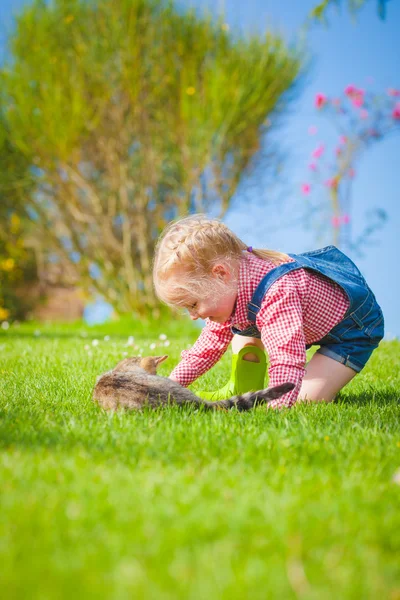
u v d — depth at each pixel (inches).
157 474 65.7
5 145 459.5
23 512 54.2
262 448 78.4
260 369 131.0
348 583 43.8
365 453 77.2
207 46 422.9
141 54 420.5
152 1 418.6
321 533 51.6
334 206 411.5
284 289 109.7
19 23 431.8
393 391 138.7
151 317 444.5
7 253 546.0
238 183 442.3
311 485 64.0
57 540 49.4
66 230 483.2
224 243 112.0
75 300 589.9
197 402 103.4
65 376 153.1
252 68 419.8
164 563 46.1
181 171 431.5
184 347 225.1
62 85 422.6
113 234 461.1
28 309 570.9
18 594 41.5
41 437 82.7
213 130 408.2
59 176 443.8
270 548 48.9
